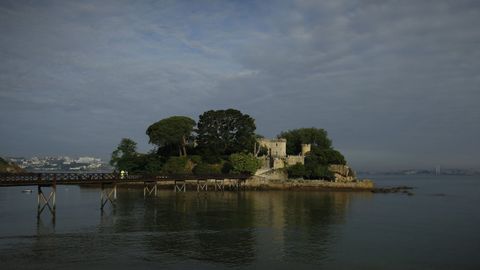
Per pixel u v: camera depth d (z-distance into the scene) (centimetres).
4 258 4472
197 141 16862
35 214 7406
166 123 16138
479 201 11538
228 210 8275
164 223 6606
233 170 14688
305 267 4338
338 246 5222
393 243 5438
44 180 6819
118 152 16538
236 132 16800
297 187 14412
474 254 4919
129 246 5059
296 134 19725
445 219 7600
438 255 4866
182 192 12612
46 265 4269
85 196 11250
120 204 9106
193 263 4419
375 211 8650
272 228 6316
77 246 5006
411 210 8988
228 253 4816
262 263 4447
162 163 16050
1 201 9862
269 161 16250
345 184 14875
